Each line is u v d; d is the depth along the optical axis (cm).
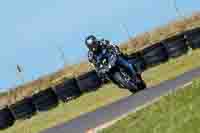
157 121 3047
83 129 4672
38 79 11150
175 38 8612
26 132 7206
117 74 5847
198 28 8712
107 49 5816
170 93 3628
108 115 4891
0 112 8075
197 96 3175
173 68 7981
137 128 3112
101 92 8062
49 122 7294
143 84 5859
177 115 2952
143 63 8469
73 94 8269
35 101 8238
